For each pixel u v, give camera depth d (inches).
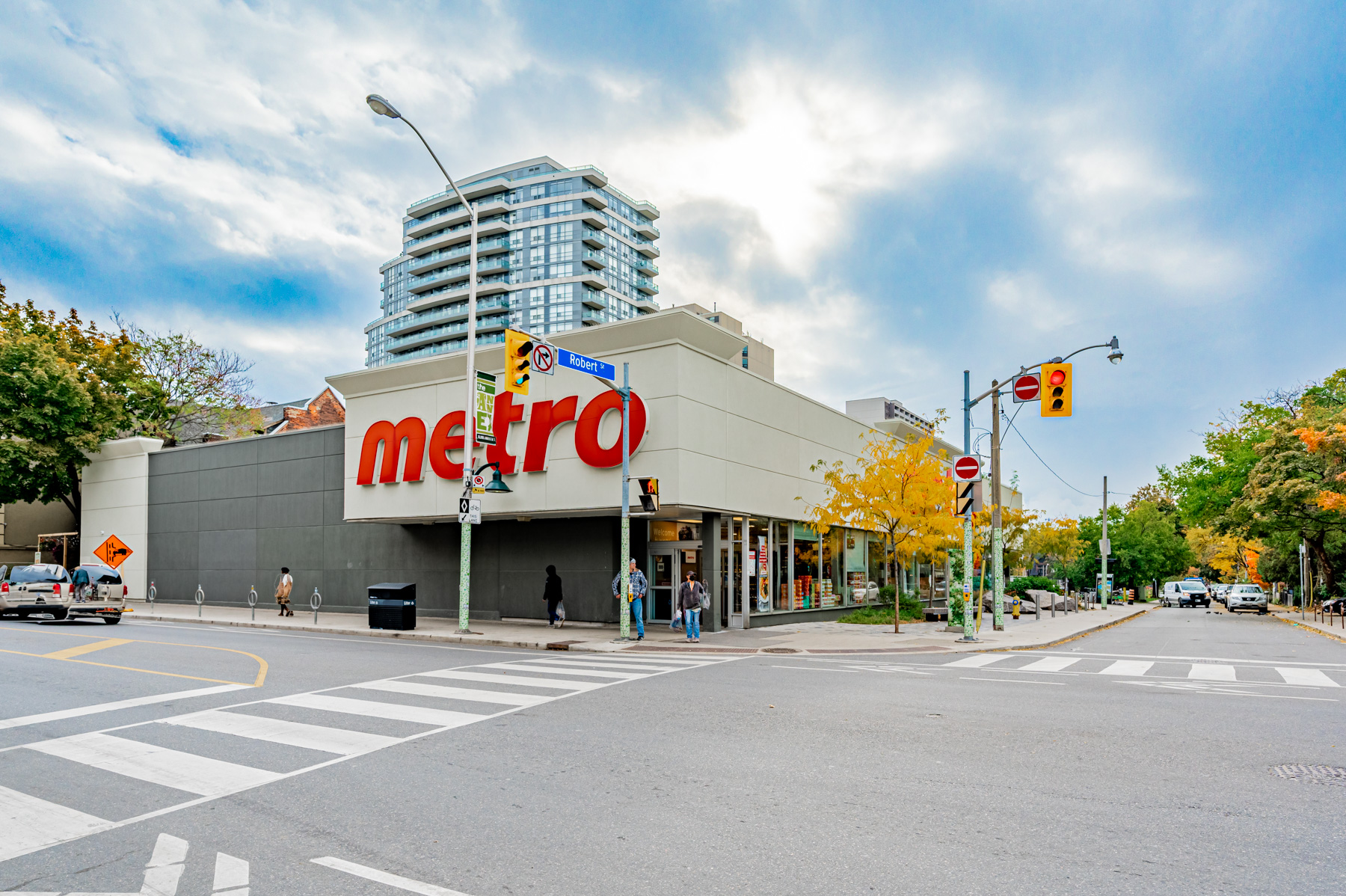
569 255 5000.0
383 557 1171.3
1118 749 318.0
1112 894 181.8
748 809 244.4
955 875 193.2
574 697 443.8
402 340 5472.4
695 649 743.7
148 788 272.8
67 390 1499.8
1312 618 1381.6
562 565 997.2
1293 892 182.1
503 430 949.8
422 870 199.5
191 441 1925.4
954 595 975.0
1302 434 1247.5
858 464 1140.5
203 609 1277.1
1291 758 303.9
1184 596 2292.1
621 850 211.2
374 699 440.1
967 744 327.6
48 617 1052.5
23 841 222.2
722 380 920.3
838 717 384.8
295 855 210.4
